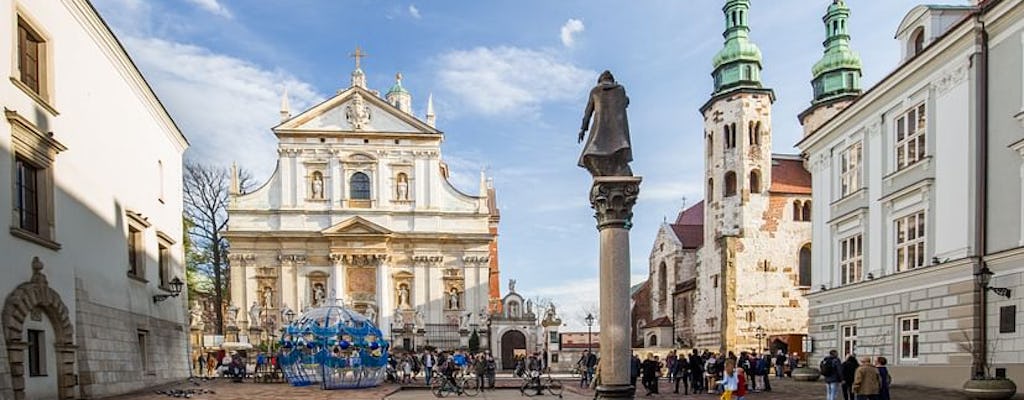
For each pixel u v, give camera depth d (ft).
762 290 176.55
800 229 180.14
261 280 199.21
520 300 196.75
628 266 39.91
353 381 108.99
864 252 100.58
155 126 100.27
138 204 91.91
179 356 107.45
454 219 206.39
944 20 91.97
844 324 106.52
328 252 200.23
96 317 75.20
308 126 203.82
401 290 203.00
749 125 182.70
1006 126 74.18
